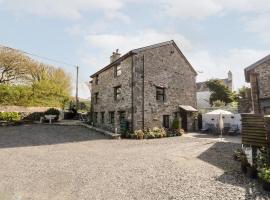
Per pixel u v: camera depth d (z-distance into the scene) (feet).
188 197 19.53
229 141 55.01
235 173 26.40
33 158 35.04
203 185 22.44
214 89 118.42
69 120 99.09
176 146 47.14
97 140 55.21
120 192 21.03
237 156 33.47
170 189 21.57
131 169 28.86
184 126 80.07
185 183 23.17
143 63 68.03
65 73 130.31
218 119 80.43
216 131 73.15
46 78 121.39
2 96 88.48
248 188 21.26
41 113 90.84
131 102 64.75
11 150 41.01
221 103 108.78
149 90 68.95
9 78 106.73
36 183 23.65
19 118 83.05
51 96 109.91
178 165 30.68
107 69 80.84
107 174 26.71
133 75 65.21
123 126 64.08
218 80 118.93
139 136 59.93
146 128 66.49
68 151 41.01
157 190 21.39
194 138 61.62
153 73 70.74
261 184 22.26
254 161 25.96
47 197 20.06
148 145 48.62
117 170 28.43
